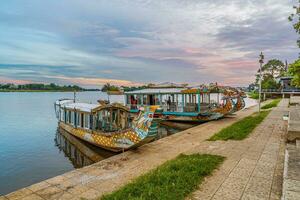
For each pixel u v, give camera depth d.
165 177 7.16
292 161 6.68
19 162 14.51
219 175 7.52
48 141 20.06
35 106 54.94
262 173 7.63
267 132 14.66
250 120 20.12
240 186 6.68
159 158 10.66
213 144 12.01
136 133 11.88
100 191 7.23
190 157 9.59
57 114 25.39
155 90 27.38
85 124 16.66
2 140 20.34
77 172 8.91
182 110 25.28
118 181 7.99
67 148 17.77
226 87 27.80
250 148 10.84
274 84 65.12
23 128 26.03
